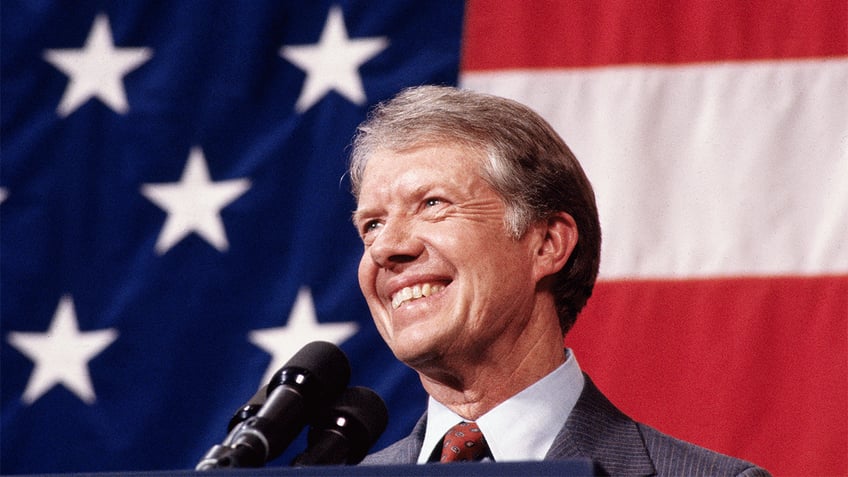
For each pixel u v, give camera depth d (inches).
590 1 232.1
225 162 246.4
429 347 125.3
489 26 236.8
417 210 129.3
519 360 130.1
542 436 127.7
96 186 249.0
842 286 211.6
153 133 248.8
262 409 102.3
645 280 217.6
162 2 256.1
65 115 253.3
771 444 208.4
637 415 213.2
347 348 233.0
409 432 226.5
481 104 133.0
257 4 250.1
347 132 242.1
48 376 242.1
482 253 127.1
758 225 216.2
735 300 214.4
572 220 134.6
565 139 226.8
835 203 214.5
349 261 237.8
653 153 222.4
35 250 247.4
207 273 241.4
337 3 248.4
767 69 222.1
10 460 238.8
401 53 242.5
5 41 257.9
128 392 239.3
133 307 242.2
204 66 250.4
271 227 241.6
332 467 76.5
